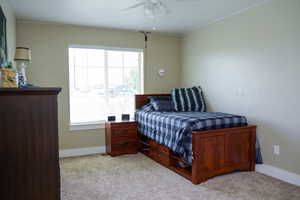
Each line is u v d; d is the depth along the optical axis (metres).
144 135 3.77
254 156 2.91
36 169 1.15
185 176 2.74
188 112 3.54
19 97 1.10
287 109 2.60
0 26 1.96
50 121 1.17
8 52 2.58
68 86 3.75
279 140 2.70
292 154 2.56
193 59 4.22
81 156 3.74
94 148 3.94
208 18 3.46
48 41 3.61
